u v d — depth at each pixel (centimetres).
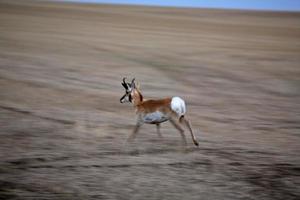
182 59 12356
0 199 3944
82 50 13350
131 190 4222
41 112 6981
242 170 4803
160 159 5044
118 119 6738
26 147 5316
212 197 4153
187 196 4150
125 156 5116
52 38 15500
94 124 6419
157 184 4375
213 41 16338
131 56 12644
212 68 11269
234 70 11112
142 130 6159
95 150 5294
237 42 16262
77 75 10106
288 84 9800
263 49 14675
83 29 18562
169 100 5234
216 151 5391
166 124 6469
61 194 4084
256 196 4212
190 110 7544
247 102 8244
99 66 11162
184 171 4719
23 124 6281
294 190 4366
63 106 7438
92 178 4466
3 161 4819
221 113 7412
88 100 7950
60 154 5116
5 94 8081
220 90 9131
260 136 6162
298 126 6762
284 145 5766
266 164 5003
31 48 13250
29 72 10144
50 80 9462
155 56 12731
